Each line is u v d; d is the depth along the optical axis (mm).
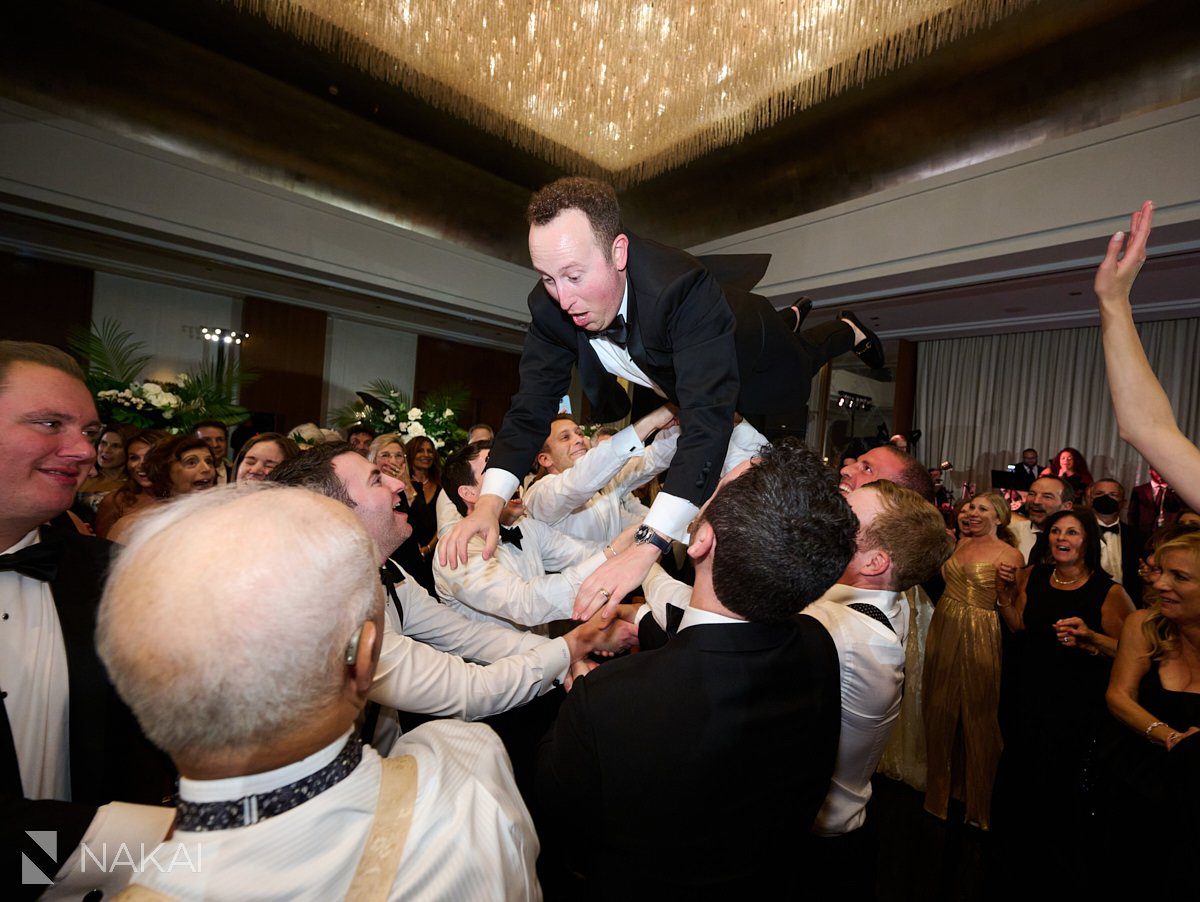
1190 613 1652
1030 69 4617
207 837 488
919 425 9102
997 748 2648
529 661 1321
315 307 8477
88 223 5594
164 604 465
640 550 1087
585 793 815
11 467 903
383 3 3670
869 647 1227
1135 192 4207
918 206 5398
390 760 620
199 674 458
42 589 961
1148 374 878
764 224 6773
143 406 4957
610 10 3834
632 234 1285
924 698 2842
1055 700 2520
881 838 2580
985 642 2678
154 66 5434
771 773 849
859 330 1921
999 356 8359
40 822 673
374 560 573
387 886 515
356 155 6789
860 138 5688
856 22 3451
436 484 5066
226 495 552
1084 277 5270
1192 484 825
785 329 1529
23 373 925
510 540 1987
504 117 5086
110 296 7137
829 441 9266
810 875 1229
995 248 4922
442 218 7656
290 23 4262
